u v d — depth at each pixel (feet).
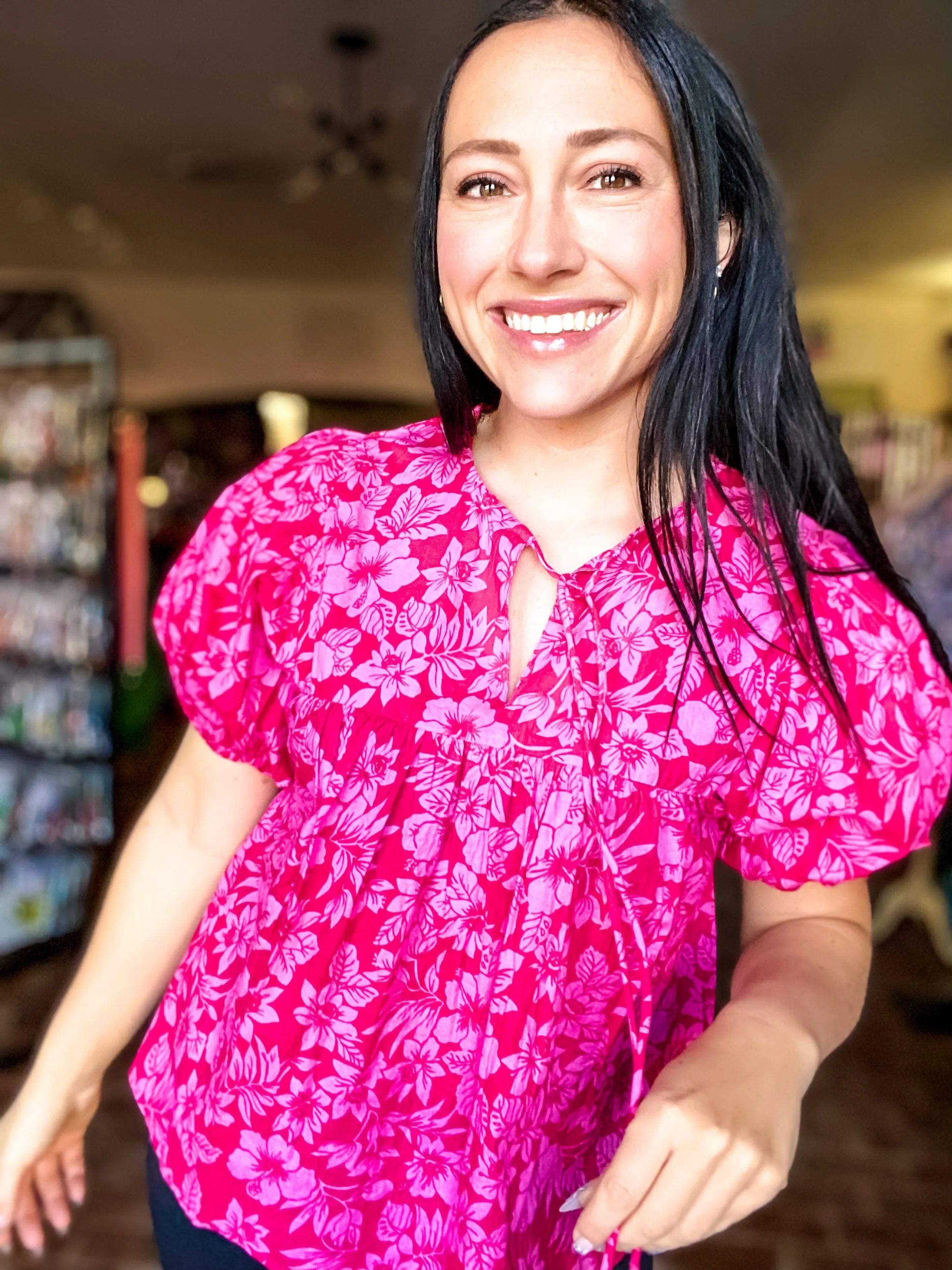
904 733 2.72
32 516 14.01
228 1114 2.89
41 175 20.30
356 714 2.71
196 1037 3.02
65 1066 3.30
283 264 26.96
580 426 2.71
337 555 2.77
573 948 2.72
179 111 17.21
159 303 29.60
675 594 2.57
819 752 2.69
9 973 12.17
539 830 2.61
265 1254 2.87
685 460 2.61
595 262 2.48
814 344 28.86
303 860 2.82
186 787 3.28
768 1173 2.25
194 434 31.12
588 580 2.66
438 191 2.89
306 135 18.24
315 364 29.81
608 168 2.47
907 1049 11.55
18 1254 7.75
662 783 2.67
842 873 2.74
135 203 21.99
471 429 2.90
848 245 23.94
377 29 14.26
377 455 2.86
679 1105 2.26
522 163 2.48
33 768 13.94
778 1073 2.39
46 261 27.17
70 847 13.85
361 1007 2.73
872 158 18.65
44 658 14.03
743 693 2.67
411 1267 2.84
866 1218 8.50
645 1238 2.28
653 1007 2.82
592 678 2.63
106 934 3.30
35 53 15.16
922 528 13.04
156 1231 3.21
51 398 13.97
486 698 2.65
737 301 2.78
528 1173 2.82
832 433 3.06
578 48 2.47
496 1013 2.66
